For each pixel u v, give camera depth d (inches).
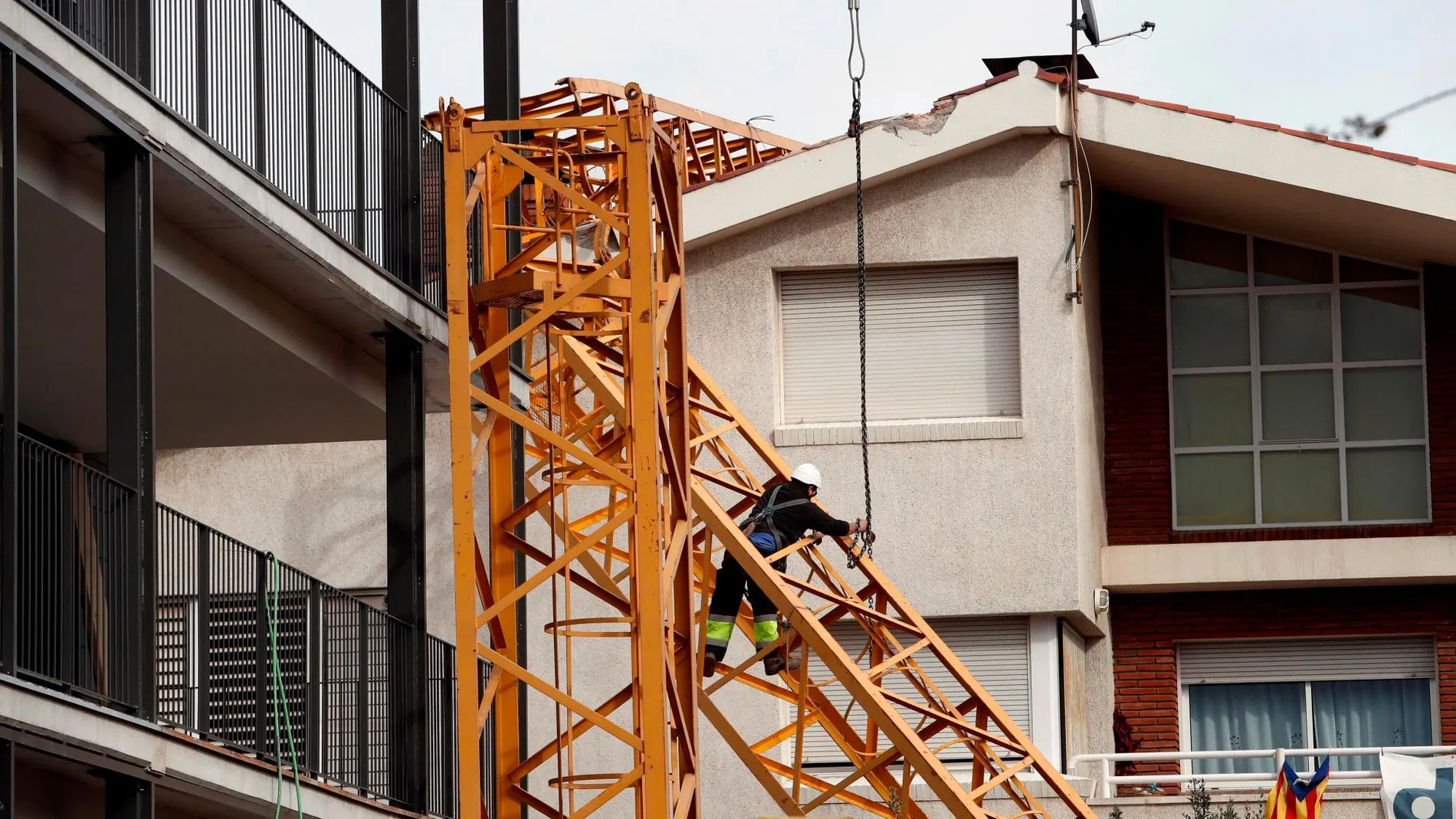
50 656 610.5
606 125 732.0
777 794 861.8
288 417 872.9
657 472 718.5
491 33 884.0
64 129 602.5
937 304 1022.4
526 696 840.3
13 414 546.0
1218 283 1087.6
